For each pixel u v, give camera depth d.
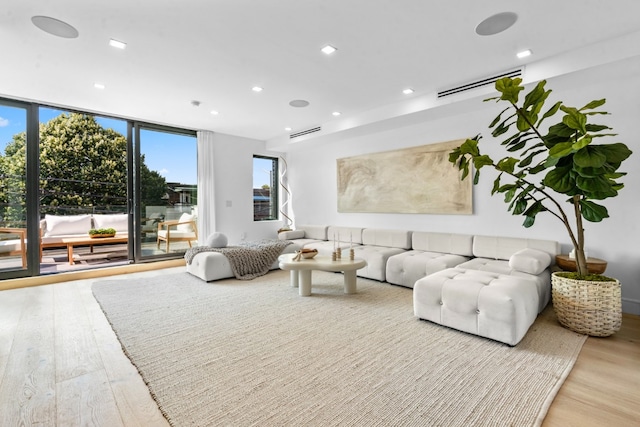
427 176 4.43
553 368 1.88
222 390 1.68
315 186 6.19
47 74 3.12
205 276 3.92
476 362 1.96
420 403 1.56
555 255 3.19
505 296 2.19
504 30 2.40
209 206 5.55
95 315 2.85
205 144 5.53
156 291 3.57
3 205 3.82
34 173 3.98
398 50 2.71
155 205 5.08
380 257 3.97
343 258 3.64
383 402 1.57
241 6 2.09
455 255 3.90
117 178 5.49
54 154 5.11
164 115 4.61
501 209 3.80
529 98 2.36
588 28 2.38
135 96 3.79
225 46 2.62
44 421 1.43
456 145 4.11
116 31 2.36
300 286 3.39
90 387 1.71
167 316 2.78
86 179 5.36
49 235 5.15
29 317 2.79
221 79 3.30
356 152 5.40
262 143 6.47
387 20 2.27
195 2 2.03
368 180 5.19
